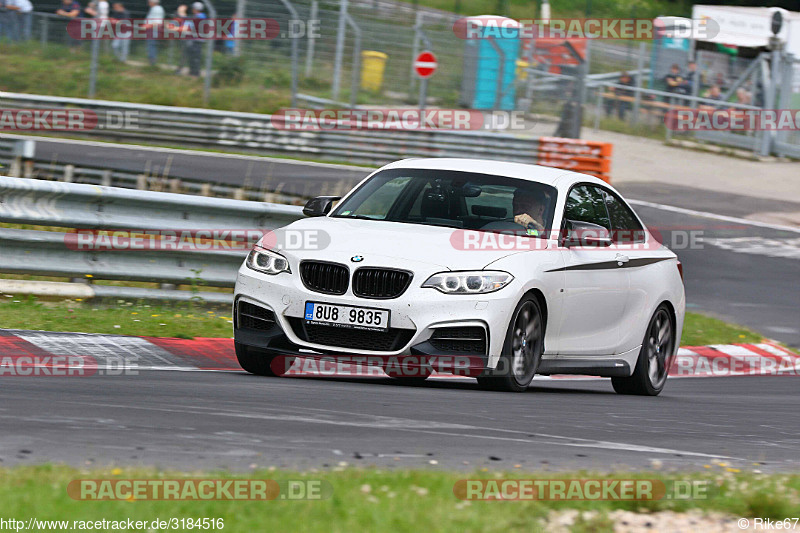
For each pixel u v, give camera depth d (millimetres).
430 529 12273
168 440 17000
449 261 25391
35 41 91688
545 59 103500
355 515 12555
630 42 117938
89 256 34250
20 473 13609
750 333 47719
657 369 32375
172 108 86312
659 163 102688
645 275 31422
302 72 99062
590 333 28953
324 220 27625
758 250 70375
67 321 30672
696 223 78250
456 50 101875
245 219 37594
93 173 59250
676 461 18828
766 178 100000
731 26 112688
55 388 21672
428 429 19938
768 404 31719
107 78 92375
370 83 100188
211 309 36156
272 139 87562
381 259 25188
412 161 30234
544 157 87562
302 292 25391
